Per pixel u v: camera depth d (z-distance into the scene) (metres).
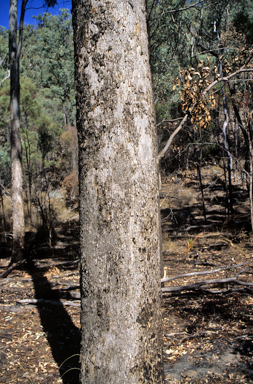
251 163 10.82
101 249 1.95
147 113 2.03
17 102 10.63
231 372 3.12
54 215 16.88
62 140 19.92
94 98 1.98
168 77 10.06
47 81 38.47
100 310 1.94
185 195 19.19
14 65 10.55
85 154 2.03
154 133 2.10
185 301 5.32
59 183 17.98
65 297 5.77
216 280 5.54
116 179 1.94
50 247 12.74
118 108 1.94
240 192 19.39
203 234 12.51
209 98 5.04
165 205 18.45
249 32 10.21
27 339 4.18
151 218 2.02
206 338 3.90
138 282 1.93
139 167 1.97
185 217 16.23
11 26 10.79
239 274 6.15
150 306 1.98
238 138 21.05
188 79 4.97
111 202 1.94
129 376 1.88
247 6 14.55
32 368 3.43
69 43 36.50
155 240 2.04
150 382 1.94
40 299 5.59
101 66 1.96
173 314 4.79
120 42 1.95
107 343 1.92
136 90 1.98
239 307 4.82
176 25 9.38
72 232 15.80
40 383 3.12
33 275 8.16
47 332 4.39
